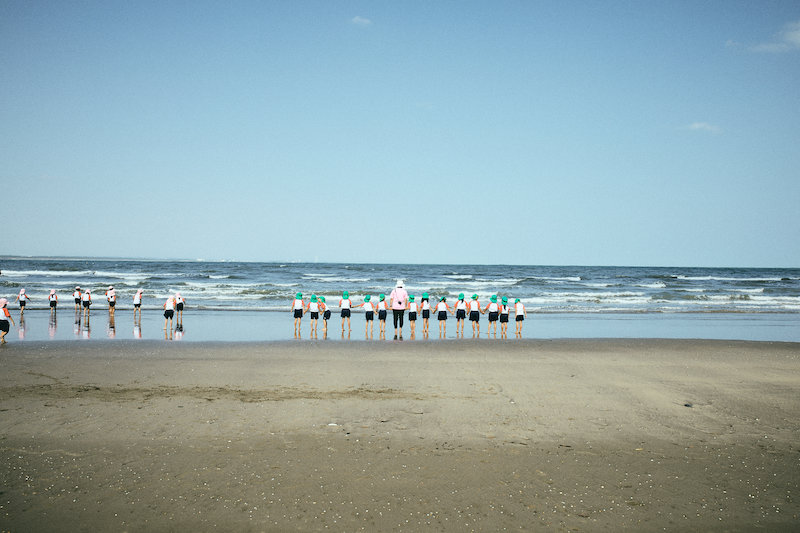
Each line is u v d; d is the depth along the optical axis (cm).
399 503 552
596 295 4241
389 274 7619
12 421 784
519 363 1233
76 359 1242
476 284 5559
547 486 595
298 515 525
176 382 1030
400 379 1066
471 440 732
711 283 6391
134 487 580
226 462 647
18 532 487
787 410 882
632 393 973
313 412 843
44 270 7031
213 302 3369
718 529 511
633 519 527
